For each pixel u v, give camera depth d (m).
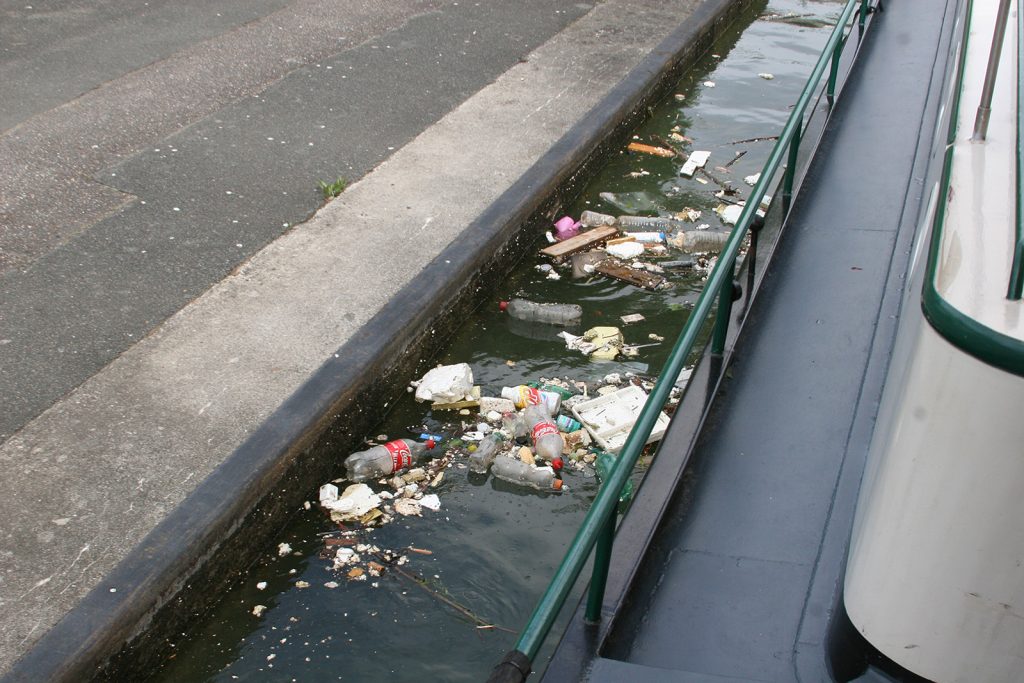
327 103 9.32
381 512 5.66
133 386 5.77
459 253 7.14
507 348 7.07
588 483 5.90
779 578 3.06
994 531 2.07
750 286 4.50
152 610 4.60
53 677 4.12
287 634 4.93
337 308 6.52
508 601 5.14
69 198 7.59
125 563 4.64
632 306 7.50
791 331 4.24
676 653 2.81
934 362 2.00
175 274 6.77
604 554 2.69
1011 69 2.96
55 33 10.52
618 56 10.68
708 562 3.13
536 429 6.09
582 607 2.93
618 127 9.61
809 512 3.31
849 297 4.46
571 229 8.40
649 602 2.99
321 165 8.27
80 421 5.49
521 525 5.61
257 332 6.25
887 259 4.74
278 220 7.48
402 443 6.00
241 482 5.12
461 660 4.82
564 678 2.64
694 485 3.45
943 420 2.02
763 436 3.65
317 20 11.25
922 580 2.25
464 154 8.55
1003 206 2.22
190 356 6.02
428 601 5.13
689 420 3.73
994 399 1.92
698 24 11.64
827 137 6.10
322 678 4.70
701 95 11.01
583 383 6.71
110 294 6.54
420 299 6.63
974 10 3.53
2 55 9.93
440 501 5.75
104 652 4.35
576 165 8.73
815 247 4.87
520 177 8.20
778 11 13.43
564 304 7.49
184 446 5.36
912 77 7.00
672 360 2.96
